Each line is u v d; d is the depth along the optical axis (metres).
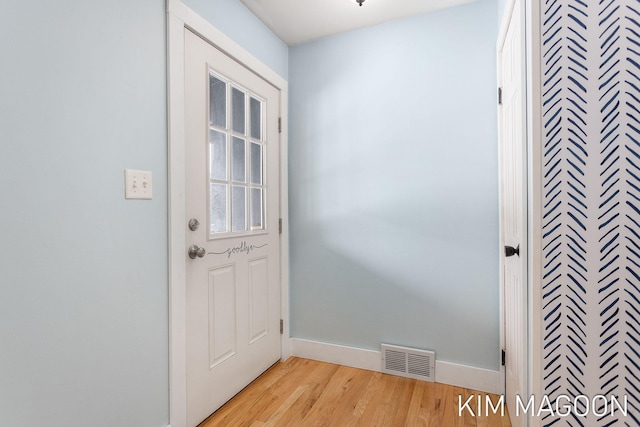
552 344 1.02
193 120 1.53
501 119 1.73
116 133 1.18
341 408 1.68
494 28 1.83
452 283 1.92
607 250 0.96
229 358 1.76
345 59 2.19
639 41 0.92
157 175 1.34
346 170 2.18
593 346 0.98
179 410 1.43
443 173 1.93
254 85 1.98
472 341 1.88
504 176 1.68
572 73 0.98
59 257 1.02
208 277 1.63
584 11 0.97
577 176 0.98
